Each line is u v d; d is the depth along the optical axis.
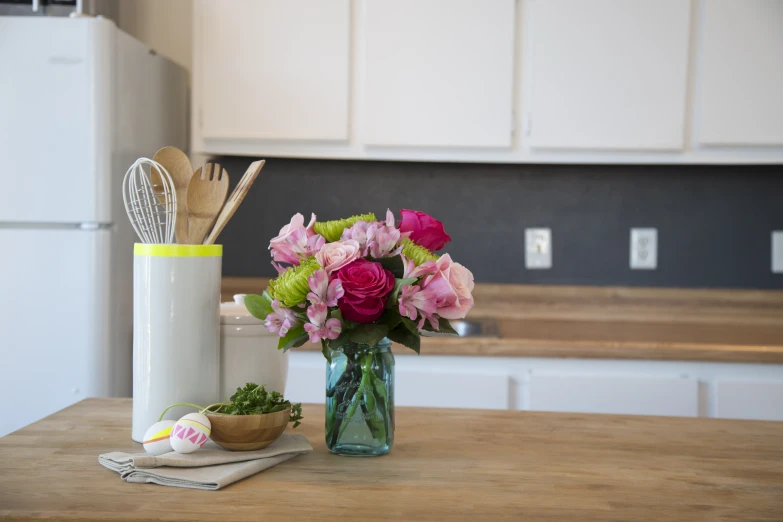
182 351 1.03
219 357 1.11
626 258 2.71
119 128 2.19
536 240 2.73
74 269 2.13
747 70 2.30
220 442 0.97
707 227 2.69
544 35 2.34
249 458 0.94
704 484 0.92
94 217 2.12
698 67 2.34
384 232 0.94
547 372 2.13
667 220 2.70
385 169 2.75
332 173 2.76
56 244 2.13
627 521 0.79
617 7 2.32
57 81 2.11
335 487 0.89
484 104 2.36
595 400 2.12
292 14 2.35
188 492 0.86
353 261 0.92
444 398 2.14
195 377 1.04
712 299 2.66
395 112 2.37
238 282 2.74
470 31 2.34
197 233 1.07
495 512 0.81
